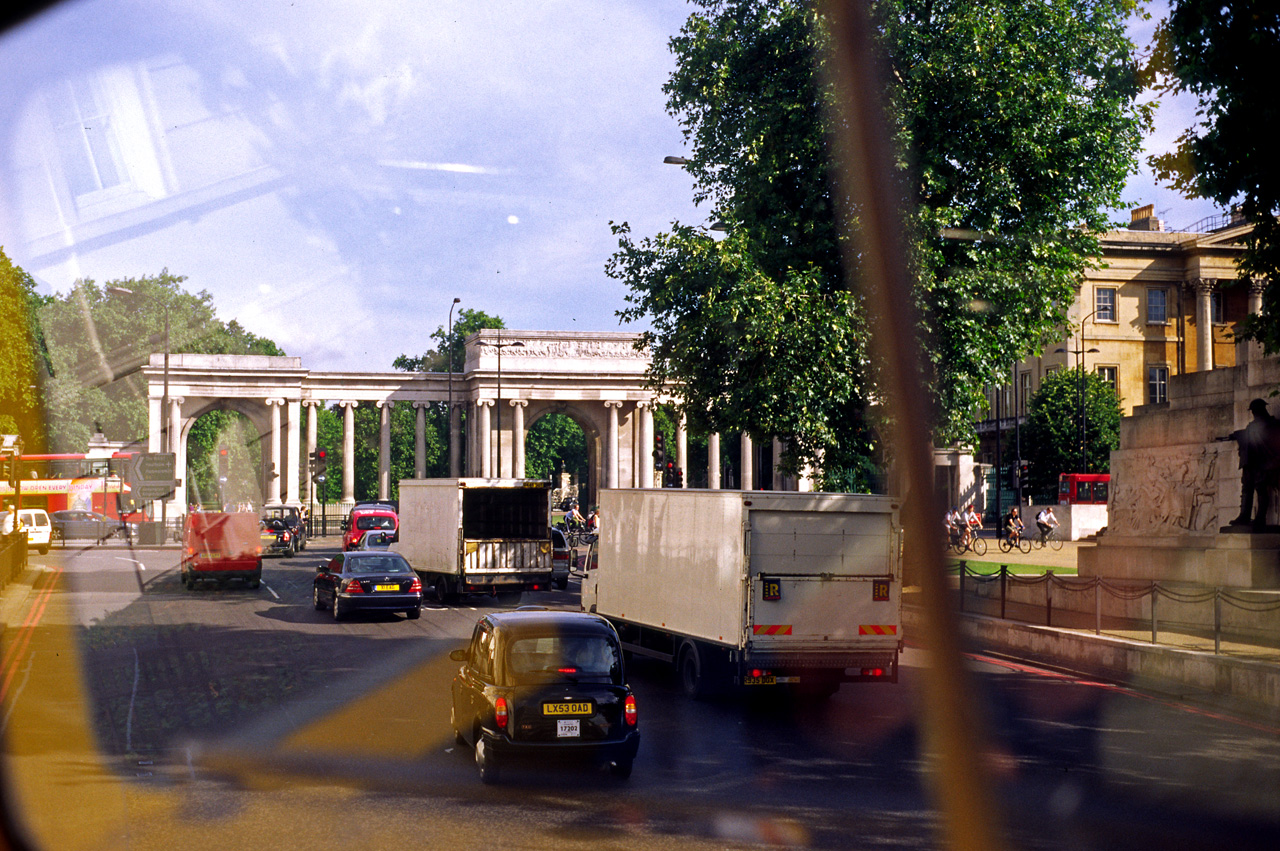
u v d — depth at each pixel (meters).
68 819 9.96
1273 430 23.81
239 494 96.12
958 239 27.59
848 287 27.52
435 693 17.08
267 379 97.06
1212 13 15.70
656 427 106.00
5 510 53.06
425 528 34.31
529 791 11.30
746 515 16.48
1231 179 16.55
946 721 15.46
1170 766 12.61
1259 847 9.46
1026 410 75.94
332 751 13.02
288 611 29.84
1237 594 21.20
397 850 9.17
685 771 12.34
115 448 70.44
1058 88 27.06
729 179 29.88
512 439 102.38
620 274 30.27
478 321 116.50
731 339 27.36
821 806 10.83
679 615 18.38
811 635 16.58
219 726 14.38
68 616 27.88
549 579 32.28
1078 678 19.45
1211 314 71.62
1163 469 28.66
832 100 26.64
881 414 27.77
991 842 9.57
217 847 9.16
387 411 105.50
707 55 28.70
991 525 73.31
